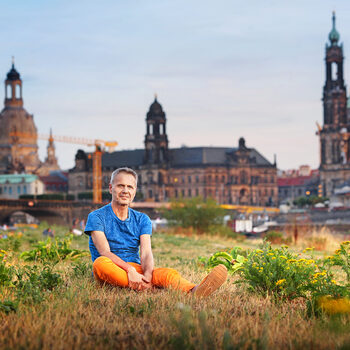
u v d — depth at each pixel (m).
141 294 10.31
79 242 31.52
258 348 7.39
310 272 11.45
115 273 10.74
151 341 7.66
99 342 7.58
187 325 7.77
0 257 13.04
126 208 11.49
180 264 19.05
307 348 7.52
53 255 18.64
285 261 11.55
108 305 9.51
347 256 13.50
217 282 10.15
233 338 7.68
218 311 9.20
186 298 9.93
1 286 11.40
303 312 9.82
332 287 10.80
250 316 9.06
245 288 11.96
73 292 10.23
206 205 65.12
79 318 8.63
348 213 145.62
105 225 11.31
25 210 172.12
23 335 7.70
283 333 8.19
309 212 161.25
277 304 10.41
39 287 11.03
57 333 7.81
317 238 41.84
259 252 12.65
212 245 34.28
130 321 8.60
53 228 60.50
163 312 8.92
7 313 9.16
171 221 66.25
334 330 8.23
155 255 24.31
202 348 7.13
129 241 11.38
